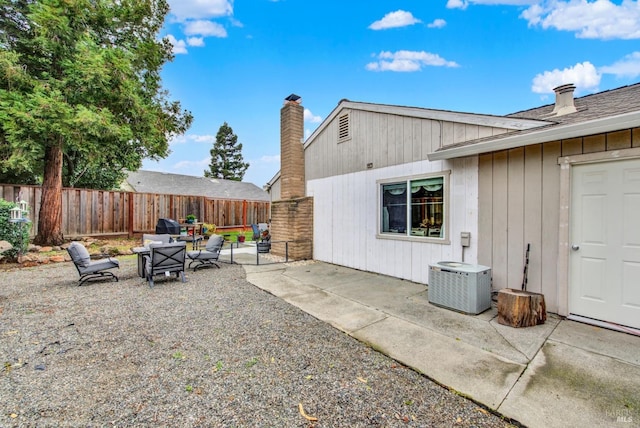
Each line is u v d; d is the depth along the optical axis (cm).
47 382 238
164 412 205
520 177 419
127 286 536
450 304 411
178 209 1279
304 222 814
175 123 1255
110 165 1171
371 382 242
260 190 2919
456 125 498
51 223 869
